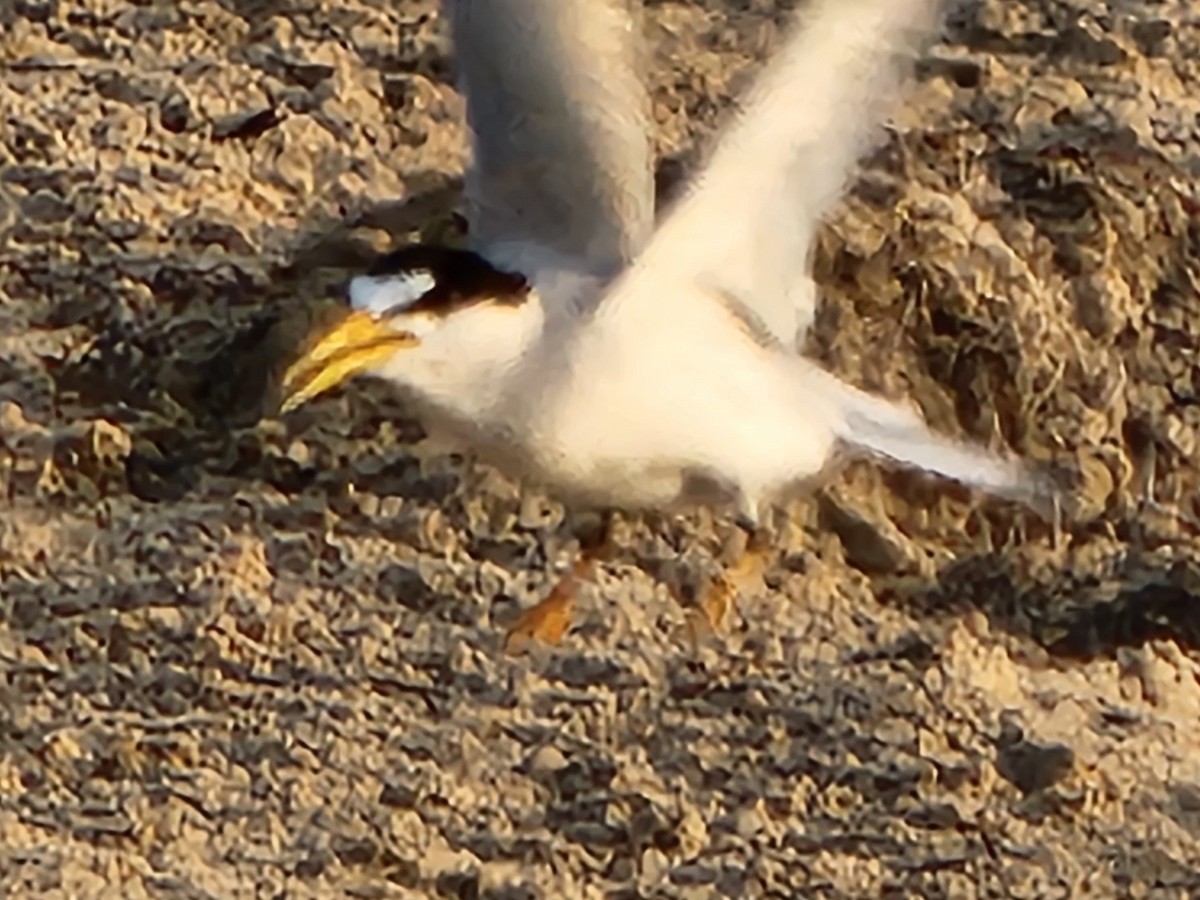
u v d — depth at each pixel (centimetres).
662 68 920
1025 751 852
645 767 848
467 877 838
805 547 875
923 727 853
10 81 930
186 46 938
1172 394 900
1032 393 895
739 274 677
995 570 880
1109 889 840
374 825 843
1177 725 859
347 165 924
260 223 914
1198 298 909
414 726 852
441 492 873
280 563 869
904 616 870
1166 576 884
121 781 847
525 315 691
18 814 844
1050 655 874
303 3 942
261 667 857
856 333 895
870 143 654
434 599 864
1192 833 845
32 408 890
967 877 838
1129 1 941
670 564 866
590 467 714
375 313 700
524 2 655
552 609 859
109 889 835
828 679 858
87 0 939
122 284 904
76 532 873
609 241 682
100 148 921
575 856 841
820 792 848
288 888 836
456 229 909
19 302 902
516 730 852
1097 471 890
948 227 908
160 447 886
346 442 879
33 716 852
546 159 679
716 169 657
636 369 684
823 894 835
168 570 868
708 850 840
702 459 711
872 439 722
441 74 937
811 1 631
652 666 857
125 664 858
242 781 848
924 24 621
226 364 895
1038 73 937
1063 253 912
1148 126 928
